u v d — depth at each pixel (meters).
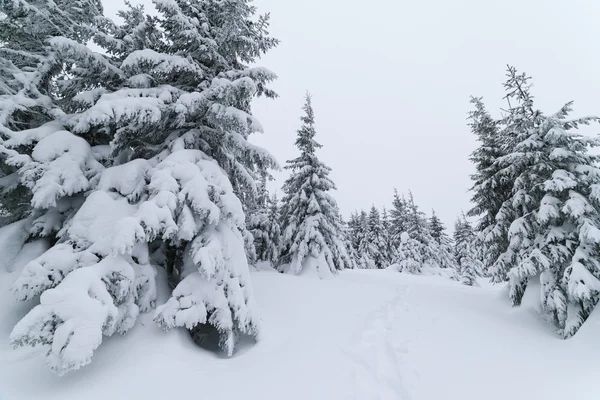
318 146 21.08
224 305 6.18
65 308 4.53
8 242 7.37
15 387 4.72
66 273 5.55
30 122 9.23
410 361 6.26
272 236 21.28
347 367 5.47
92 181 7.25
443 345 7.50
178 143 7.92
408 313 10.48
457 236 45.75
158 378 4.91
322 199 19.67
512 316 10.97
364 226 46.69
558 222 10.91
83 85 9.33
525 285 11.84
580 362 6.92
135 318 5.73
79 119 7.28
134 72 8.75
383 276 23.64
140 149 8.61
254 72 8.42
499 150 15.28
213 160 8.09
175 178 6.89
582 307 9.31
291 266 18.14
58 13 9.87
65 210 7.57
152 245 7.39
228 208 6.93
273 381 5.07
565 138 10.95
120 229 5.55
